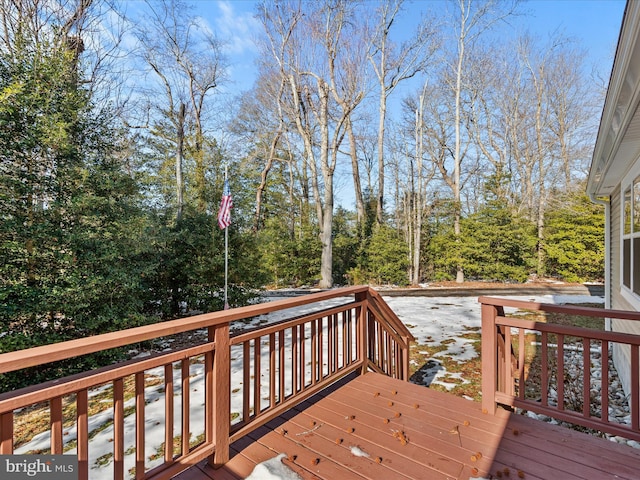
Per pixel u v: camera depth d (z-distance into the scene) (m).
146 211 6.29
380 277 14.29
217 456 1.77
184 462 1.59
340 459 1.86
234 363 4.76
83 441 1.23
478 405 2.53
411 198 18.08
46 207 4.50
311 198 20.78
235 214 8.59
